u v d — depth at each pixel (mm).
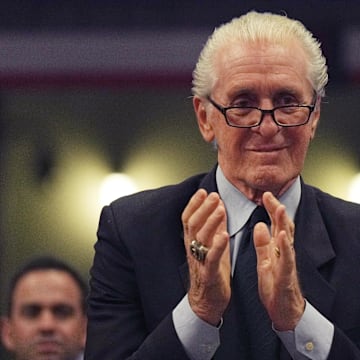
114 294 8469
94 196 22203
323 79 8227
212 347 7707
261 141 7988
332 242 8422
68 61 20938
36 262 13422
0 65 20984
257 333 8070
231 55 8078
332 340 7703
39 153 22062
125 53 20797
